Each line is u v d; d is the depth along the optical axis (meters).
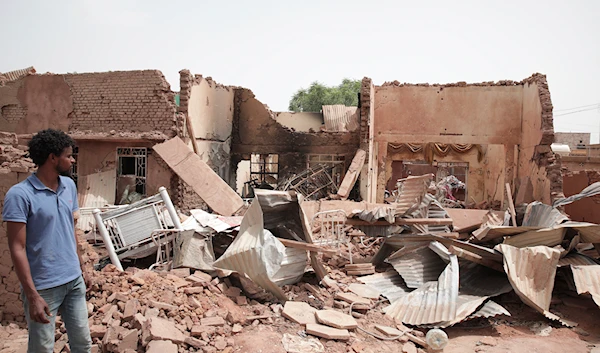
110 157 14.39
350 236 10.72
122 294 5.77
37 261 3.77
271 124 19.80
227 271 7.20
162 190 8.57
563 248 8.01
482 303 6.89
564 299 7.43
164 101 14.07
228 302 6.32
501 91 16.02
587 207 15.82
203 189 13.09
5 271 6.29
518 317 7.01
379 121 16.88
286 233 7.89
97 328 5.12
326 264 8.91
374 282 7.97
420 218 9.27
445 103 16.44
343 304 6.72
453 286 6.75
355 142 19.12
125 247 8.13
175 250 7.83
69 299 4.06
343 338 5.56
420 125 16.61
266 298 6.78
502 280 7.73
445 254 7.61
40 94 15.16
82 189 14.23
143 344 4.77
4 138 6.73
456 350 5.78
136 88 14.29
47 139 3.83
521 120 15.83
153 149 13.84
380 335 5.90
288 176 19.47
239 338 5.34
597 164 20.55
